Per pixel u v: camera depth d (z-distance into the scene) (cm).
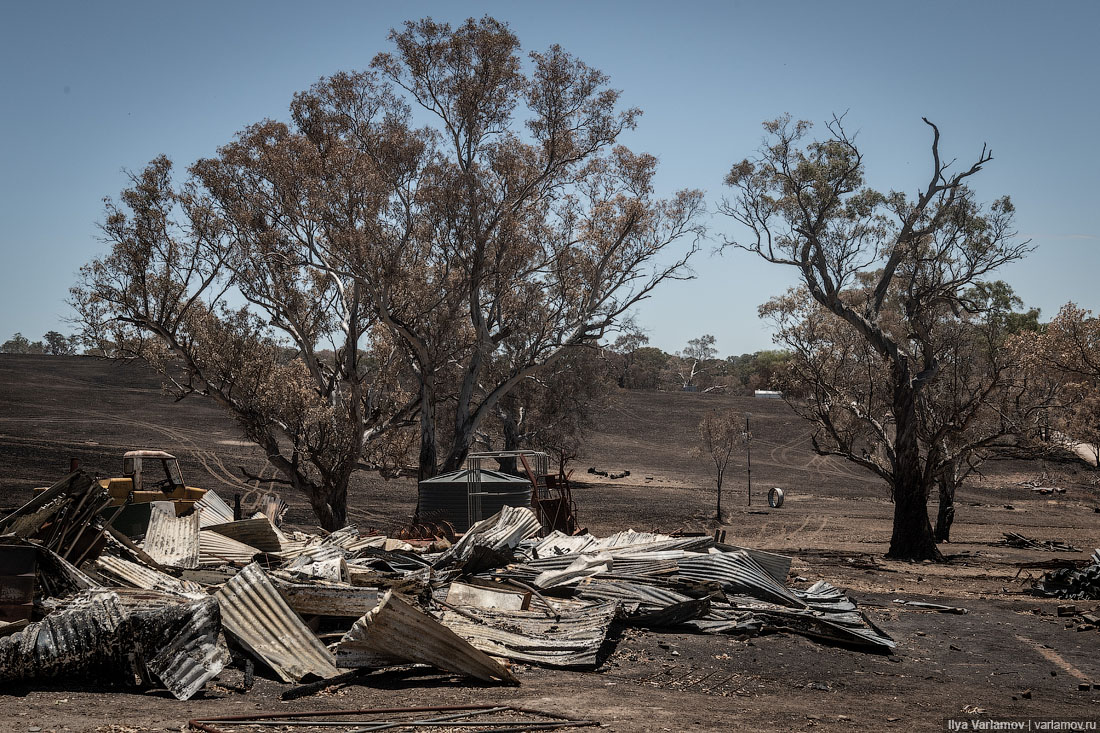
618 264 4478
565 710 872
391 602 1017
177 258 4072
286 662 981
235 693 905
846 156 4016
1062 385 3906
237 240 4188
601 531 4675
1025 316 9581
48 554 1066
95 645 896
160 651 922
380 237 3878
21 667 859
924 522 3750
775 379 4538
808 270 4147
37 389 8806
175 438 7119
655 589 1502
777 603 1556
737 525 5253
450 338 4338
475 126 4250
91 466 5434
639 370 13150
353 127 4116
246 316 4134
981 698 1101
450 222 4003
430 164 4019
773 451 9500
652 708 914
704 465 8762
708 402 11850
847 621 1479
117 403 8569
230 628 1027
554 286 4497
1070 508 6750
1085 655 1427
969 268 3997
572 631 1235
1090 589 2122
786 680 1148
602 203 4381
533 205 4378
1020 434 3966
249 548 1580
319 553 1548
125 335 4153
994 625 1703
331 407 4031
